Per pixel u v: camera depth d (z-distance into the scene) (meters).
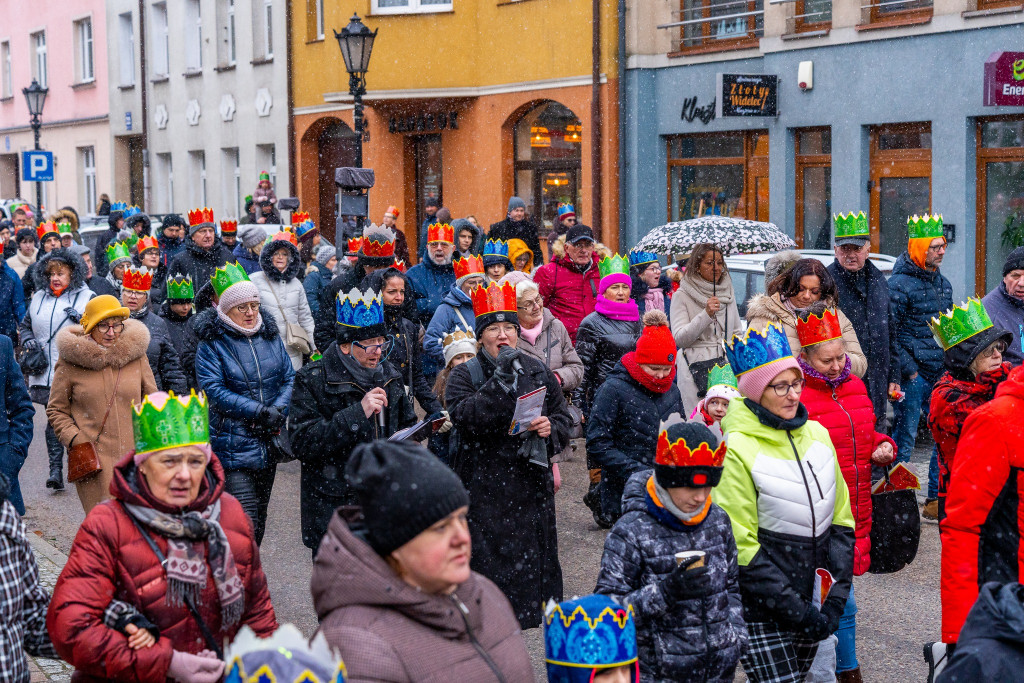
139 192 34.28
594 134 19.69
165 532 3.77
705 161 18.95
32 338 9.79
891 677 5.74
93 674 3.70
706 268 8.63
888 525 5.32
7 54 41.31
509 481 5.84
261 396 6.80
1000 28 14.51
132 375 6.86
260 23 27.64
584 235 10.34
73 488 10.09
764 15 17.41
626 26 19.36
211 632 3.83
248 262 12.67
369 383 6.00
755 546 4.48
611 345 8.78
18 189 41.44
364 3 22.31
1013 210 14.80
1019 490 4.41
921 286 9.23
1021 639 3.09
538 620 5.91
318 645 2.40
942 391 5.27
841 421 5.23
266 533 8.63
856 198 16.36
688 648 4.05
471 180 22.44
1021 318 7.82
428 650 2.76
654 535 4.07
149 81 32.44
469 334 7.81
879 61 15.91
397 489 2.75
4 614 3.83
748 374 4.56
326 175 26.41
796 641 4.70
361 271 8.61
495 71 21.59
